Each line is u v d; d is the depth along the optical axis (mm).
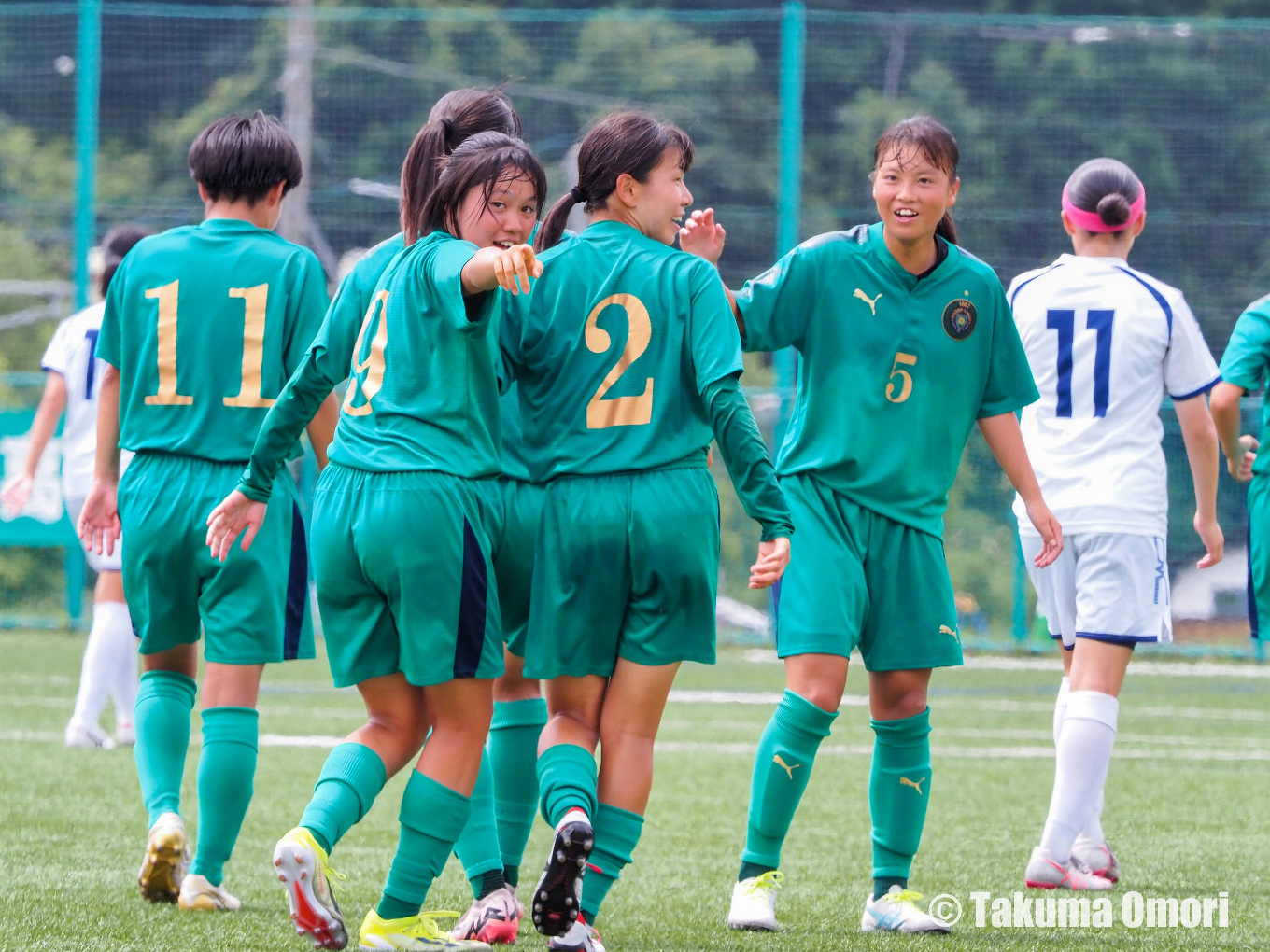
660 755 25984
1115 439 16734
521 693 13336
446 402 11086
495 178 11375
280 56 77938
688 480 11789
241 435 14070
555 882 10672
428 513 10922
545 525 11906
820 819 19984
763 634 49531
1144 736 30172
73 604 50031
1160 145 66688
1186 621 50719
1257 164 65562
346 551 11195
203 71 78188
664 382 11805
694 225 13336
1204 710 35156
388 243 12117
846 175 73438
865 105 73062
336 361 11820
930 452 13734
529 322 12031
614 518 11656
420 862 11234
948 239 14195
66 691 34156
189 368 14086
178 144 77125
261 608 13938
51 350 24625
